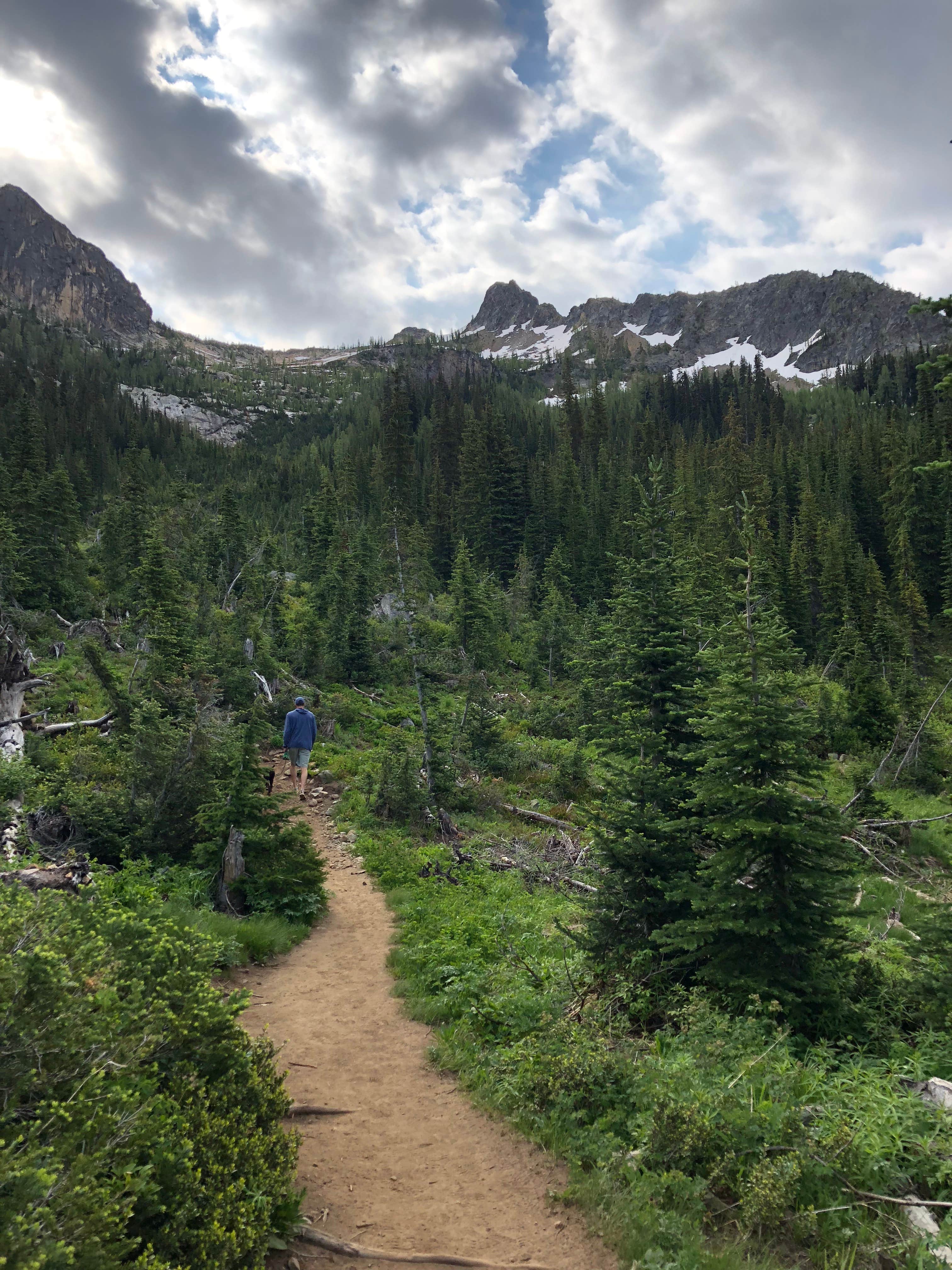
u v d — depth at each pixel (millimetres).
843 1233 4391
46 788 11391
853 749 29359
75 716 18250
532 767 23516
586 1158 5340
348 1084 6496
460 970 8859
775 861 7645
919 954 8023
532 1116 5863
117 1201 3184
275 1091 5059
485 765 22938
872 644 46156
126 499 41750
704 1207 4688
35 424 49750
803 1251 4406
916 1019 7398
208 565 40188
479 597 39344
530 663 40938
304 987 8570
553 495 69438
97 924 4938
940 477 66375
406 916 11086
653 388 178750
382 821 16297
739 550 50500
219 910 10125
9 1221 2676
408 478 72438
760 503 66000
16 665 16062
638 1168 5078
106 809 11062
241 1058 4895
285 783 18469
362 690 29984
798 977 7250
